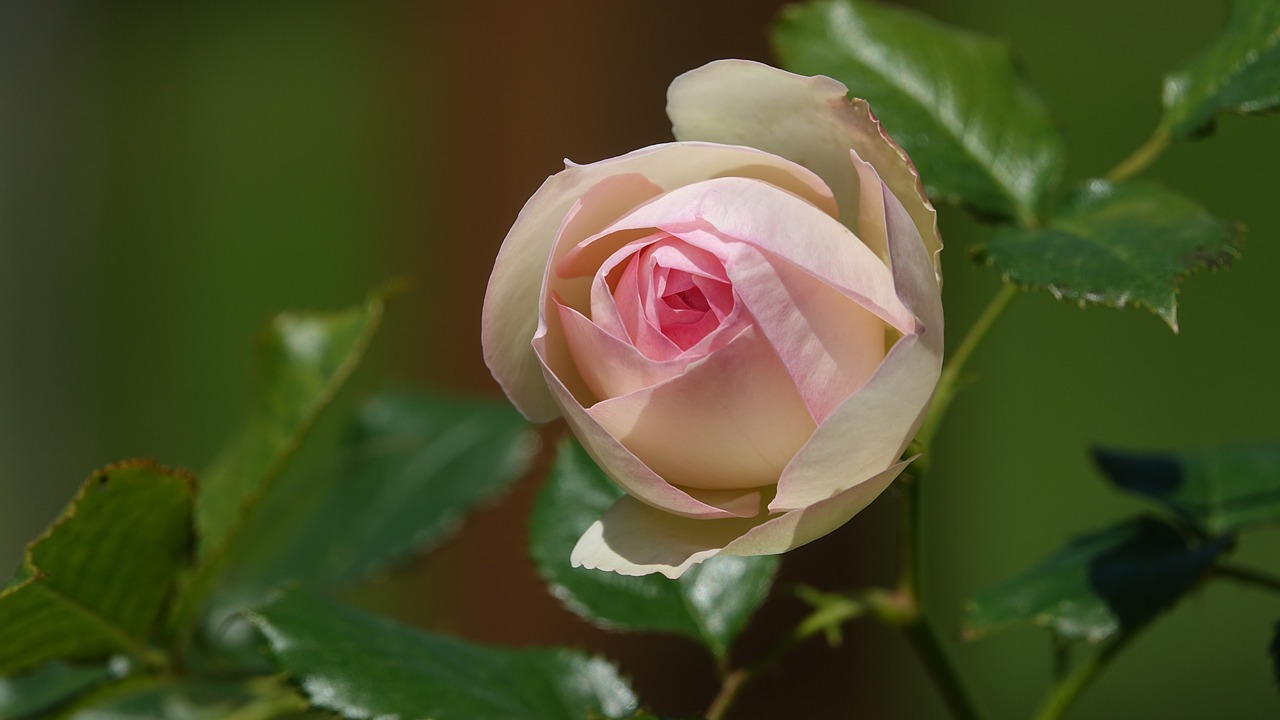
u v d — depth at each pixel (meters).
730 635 0.58
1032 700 1.49
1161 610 0.57
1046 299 1.73
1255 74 0.58
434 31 1.91
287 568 0.66
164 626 0.59
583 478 0.60
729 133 0.52
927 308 0.50
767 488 0.52
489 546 1.08
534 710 0.55
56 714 0.59
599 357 0.52
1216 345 1.70
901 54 0.60
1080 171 1.76
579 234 0.52
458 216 1.26
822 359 0.51
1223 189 1.73
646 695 1.12
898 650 1.25
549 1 1.21
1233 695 1.48
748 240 0.51
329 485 0.67
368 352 1.75
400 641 0.56
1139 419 1.66
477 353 1.27
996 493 1.68
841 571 1.17
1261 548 1.56
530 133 1.23
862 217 0.52
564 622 1.10
